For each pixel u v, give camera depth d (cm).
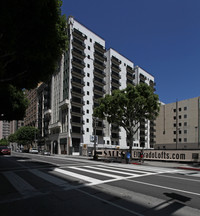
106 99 2495
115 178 941
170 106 7562
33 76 1102
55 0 866
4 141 13388
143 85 2375
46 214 464
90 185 777
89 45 5738
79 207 513
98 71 5922
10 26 706
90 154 3488
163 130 7631
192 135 6712
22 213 471
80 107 5338
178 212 479
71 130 5016
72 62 5191
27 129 7162
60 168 1341
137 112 2514
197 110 6712
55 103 5975
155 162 2236
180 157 2122
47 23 830
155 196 623
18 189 715
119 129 6106
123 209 498
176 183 842
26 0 712
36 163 1753
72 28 5356
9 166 1487
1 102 2039
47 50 885
